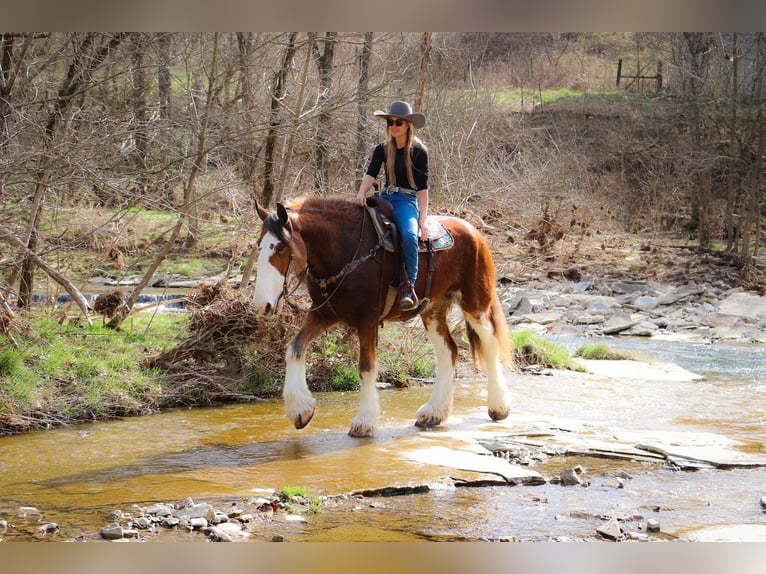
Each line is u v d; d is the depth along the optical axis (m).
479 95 22.72
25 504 5.53
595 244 24.28
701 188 25.92
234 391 9.36
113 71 11.05
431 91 18.70
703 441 7.55
